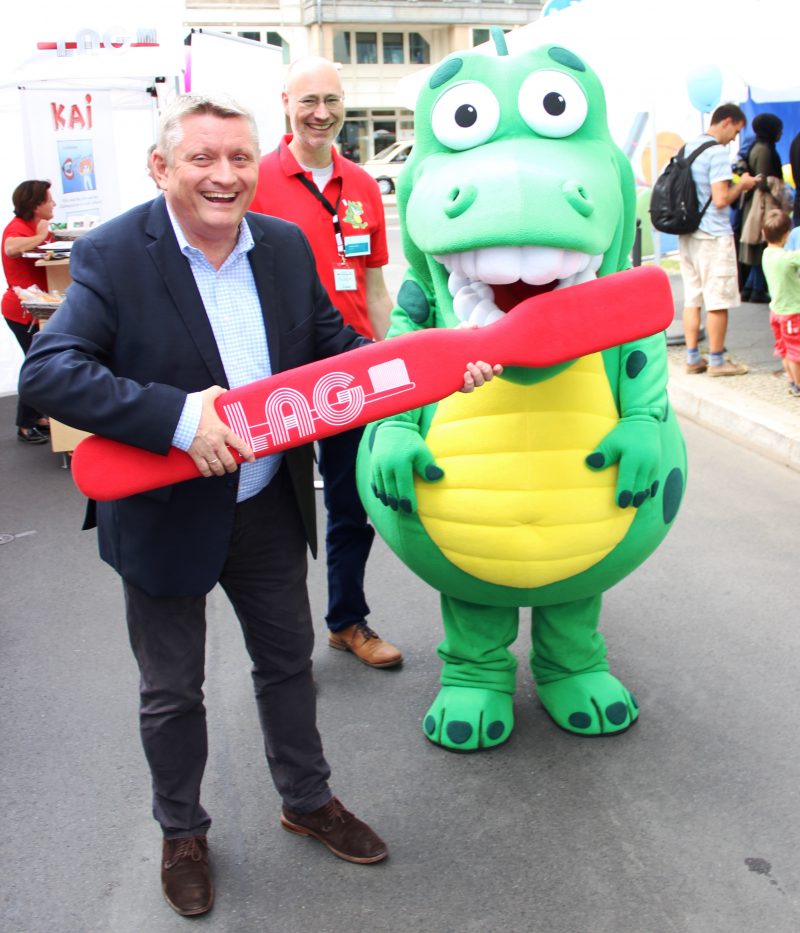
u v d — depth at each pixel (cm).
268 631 259
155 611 245
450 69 265
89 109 802
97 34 695
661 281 241
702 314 988
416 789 304
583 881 262
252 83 801
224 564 246
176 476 220
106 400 210
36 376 212
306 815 276
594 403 275
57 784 318
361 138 4012
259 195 386
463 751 321
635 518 283
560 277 242
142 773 323
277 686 265
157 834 293
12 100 778
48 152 771
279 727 268
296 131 375
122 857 283
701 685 357
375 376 229
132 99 839
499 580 284
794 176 858
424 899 259
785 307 668
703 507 536
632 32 803
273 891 264
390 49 3928
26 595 475
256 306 241
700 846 274
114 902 265
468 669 327
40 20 688
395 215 2177
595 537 276
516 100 257
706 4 746
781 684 356
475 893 260
